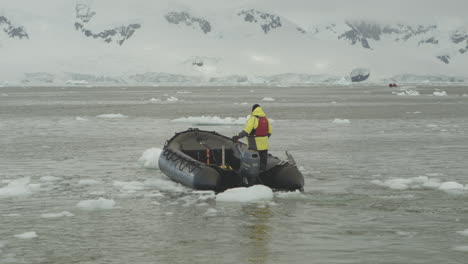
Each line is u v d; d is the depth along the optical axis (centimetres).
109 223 970
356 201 1137
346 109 5084
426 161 1716
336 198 1166
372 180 1385
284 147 2094
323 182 1357
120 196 1194
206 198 1166
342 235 892
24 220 991
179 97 9194
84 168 1591
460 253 799
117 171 1538
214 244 847
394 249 819
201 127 3094
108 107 5588
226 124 3325
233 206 1095
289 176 1228
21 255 796
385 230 919
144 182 1350
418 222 970
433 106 5562
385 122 3419
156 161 1581
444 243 848
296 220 985
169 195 1200
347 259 775
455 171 1526
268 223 966
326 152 1941
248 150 1196
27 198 1174
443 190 1248
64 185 1328
